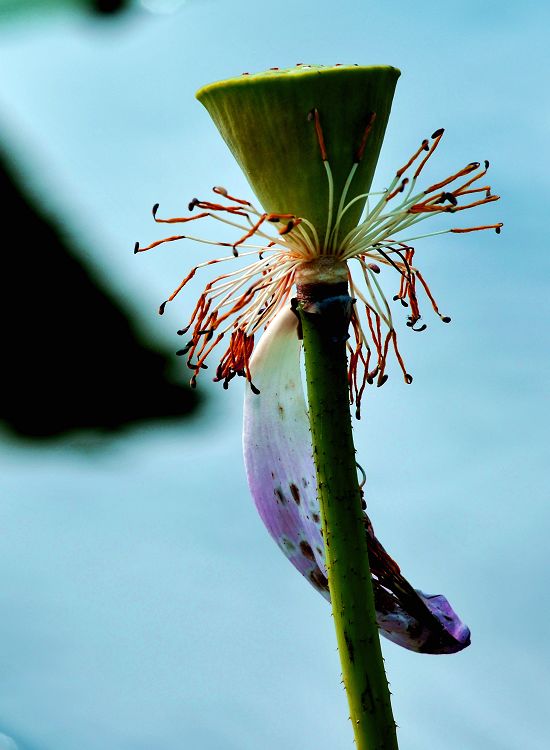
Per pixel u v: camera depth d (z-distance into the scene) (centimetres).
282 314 66
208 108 62
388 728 60
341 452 60
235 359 64
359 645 60
